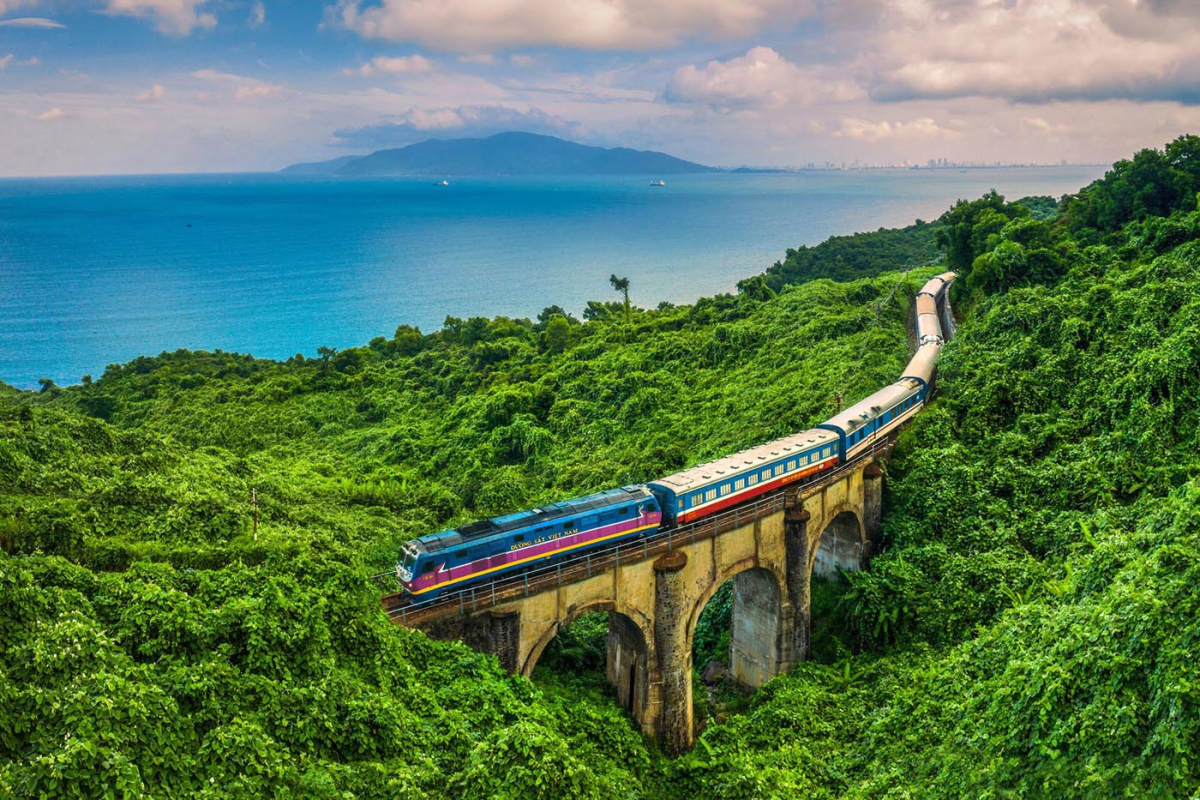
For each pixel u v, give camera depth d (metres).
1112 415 49.53
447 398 103.50
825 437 51.69
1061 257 75.50
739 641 49.50
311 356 168.00
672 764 37.06
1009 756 28.19
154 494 44.44
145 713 21.72
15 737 20.12
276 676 26.84
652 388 86.69
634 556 39.19
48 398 119.81
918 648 43.12
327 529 51.72
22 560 27.64
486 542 35.97
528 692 33.78
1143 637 26.98
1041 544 45.09
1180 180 80.25
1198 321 49.50
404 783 24.48
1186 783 23.33
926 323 81.56
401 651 31.67
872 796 31.22
